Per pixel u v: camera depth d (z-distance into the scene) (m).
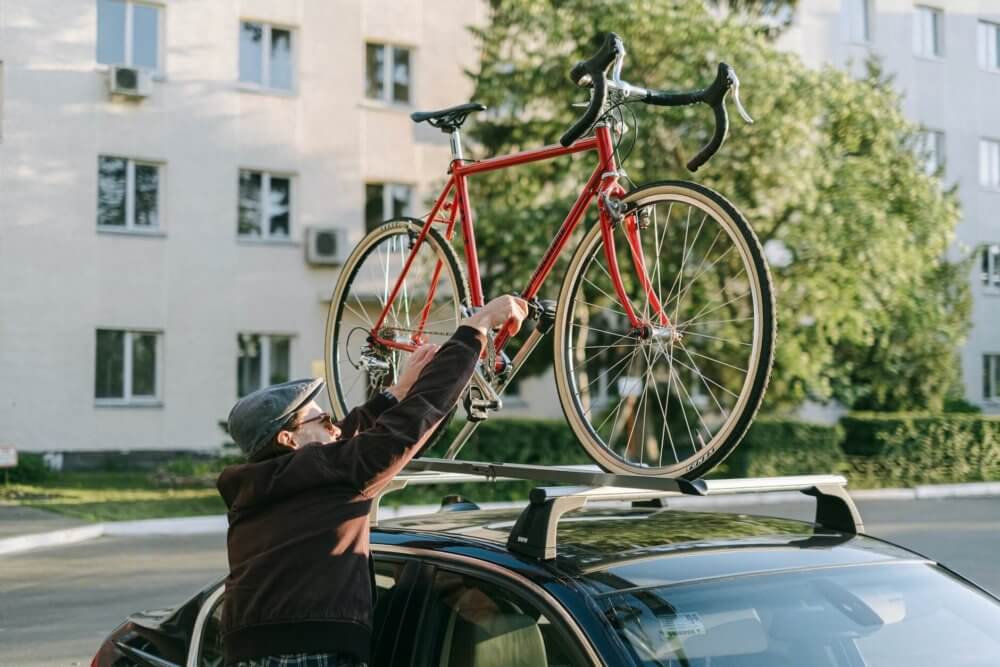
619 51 3.15
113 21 20.91
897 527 14.85
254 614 2.75
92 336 20.50
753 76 17.06
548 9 18.34
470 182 18.45
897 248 18.08
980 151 30.67
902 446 21.86
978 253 24.09
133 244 20.91
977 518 16.00
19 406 19.89
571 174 17.53
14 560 11.91
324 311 22.58
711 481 2.86
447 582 2.83
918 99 29.52
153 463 20.97
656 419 15.84
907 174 19.33
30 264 20.02
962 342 23.19
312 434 3.02
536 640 2.55
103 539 13.66
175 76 21.31
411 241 4.26
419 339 4.13
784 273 17.75
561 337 3.39
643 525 3.08
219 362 21.61
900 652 2.65
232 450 19.81
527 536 2.74
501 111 18.81
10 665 7.34
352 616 2.73
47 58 20.19
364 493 2.82
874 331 21.25
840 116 18.61
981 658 2.72
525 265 16.53
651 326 3.17
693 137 16.92
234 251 21.78
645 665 2.41
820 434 20.22
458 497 3.73
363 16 23.08
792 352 17.78
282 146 22.28
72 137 20.39
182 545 13.07
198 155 21.48
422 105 23.69
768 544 2.95
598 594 2.55
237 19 21.88
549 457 18.91
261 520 2.82
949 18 30.17
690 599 2.59
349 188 22.86
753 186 16.97
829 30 27.91
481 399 3.29
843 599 2.74
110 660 3.81
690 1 17.80
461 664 2.70
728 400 15.18
